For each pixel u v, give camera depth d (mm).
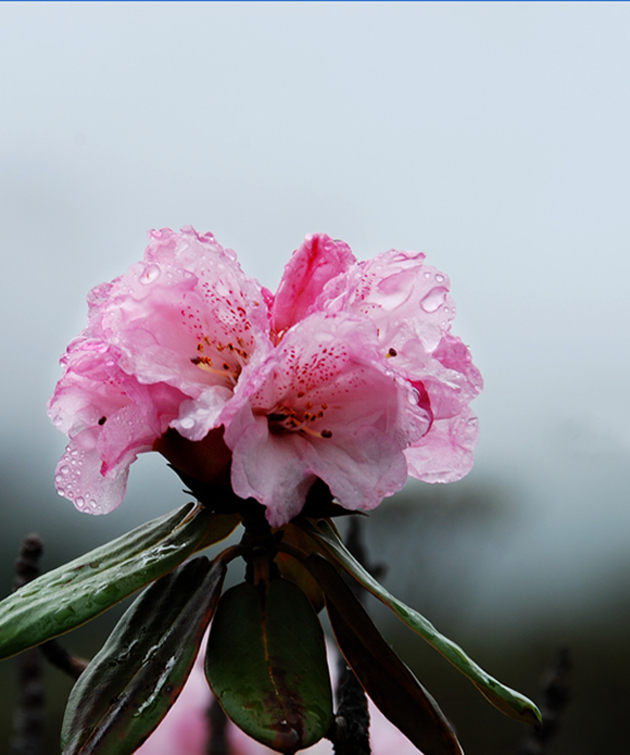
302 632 557
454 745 563
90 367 553
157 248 552
